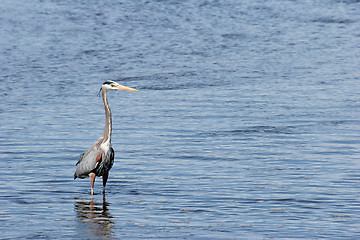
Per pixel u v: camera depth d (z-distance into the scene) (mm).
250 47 32375
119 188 12250
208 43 33344
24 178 12867
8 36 34531
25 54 30078
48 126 17844
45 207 11047
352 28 37781
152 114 19406
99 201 11422
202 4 45219
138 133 16984
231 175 13047
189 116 19047
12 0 46219
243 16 41344
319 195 11609
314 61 28891
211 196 11625
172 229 9836
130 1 46125
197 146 15547
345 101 20953
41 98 21859
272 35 35656
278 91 22766
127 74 26172
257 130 17203
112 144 15812
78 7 43938
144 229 9844
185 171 13383
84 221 10266
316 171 13250
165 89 23359
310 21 39844
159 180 12734
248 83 24297
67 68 27250
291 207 10938
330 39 34562
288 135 16609
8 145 15641
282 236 9469
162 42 33562
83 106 20703
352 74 25953
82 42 33312
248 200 11352
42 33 35562
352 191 11828
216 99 21531
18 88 23406
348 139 16078
